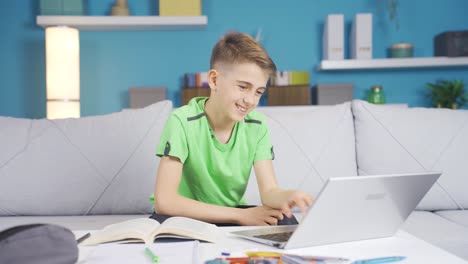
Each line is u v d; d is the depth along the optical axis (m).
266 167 1.39
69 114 3.18
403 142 1.90
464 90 3.64
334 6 3.72
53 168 1.76
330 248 0.82
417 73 3.71
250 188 1.82
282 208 1.07
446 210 1.87
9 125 1.84
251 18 3.71
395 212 0.90
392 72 3.71
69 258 0.66
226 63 1.19
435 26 3.73
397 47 3.54
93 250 0.77
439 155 1.88
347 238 0.86
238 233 0.90
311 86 3.73
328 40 3.49
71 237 0.66
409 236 0.93
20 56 3.65
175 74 3.71
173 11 3.45
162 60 3.70
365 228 0.87
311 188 1.83
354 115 1.98
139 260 0.70
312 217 0.77
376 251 0.80
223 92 1.21
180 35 3.70
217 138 1.38
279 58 3.72
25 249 0.63
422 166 1.87
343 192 0.78
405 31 3.73
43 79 3.67
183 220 0.92
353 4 3.71
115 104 3.70
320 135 1.90
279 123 1.91
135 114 1.87
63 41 3.16
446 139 1.90
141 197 1.77
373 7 3.72
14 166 1.76
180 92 3.71
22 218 1.70
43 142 1.80
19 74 3.65
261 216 1.14
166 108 1.90
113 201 1.77
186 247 0.77
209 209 1.17
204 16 3.45
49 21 3.40
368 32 3.47
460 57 3.44
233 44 1.19
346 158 1.89
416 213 1.79
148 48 3.69
